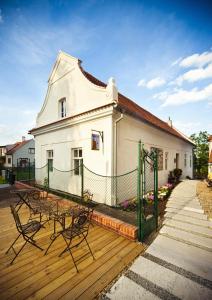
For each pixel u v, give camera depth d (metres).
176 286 2.76
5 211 6.48
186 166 18.83
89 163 7.71
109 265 3.24
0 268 3.12
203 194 9.03
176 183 13.05
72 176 8.74
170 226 4.96
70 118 8.46
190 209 6.41
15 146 35.47
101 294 2.59
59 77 9.94
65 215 3.90
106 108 6.69
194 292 2.64
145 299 2.51
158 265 3.27
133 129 8.23
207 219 5.40
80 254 3.58
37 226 3.77
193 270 3.14
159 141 11.16
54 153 10.12
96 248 3.82
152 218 4.70
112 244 4.00
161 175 11.63
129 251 3.72
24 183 11.66
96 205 6.75
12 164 30.70
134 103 13.83
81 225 3.73
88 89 7.93
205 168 25.84
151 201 7.18
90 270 3.10
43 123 11.42
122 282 2.83
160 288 2.71
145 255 3.59
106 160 6.90
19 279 2.86
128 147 7.84
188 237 4.27
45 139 10.99
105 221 4.87
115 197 6.79
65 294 2.57
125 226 4.35
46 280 2.84
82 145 8.13
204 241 4.08
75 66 8.81
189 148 20.41
